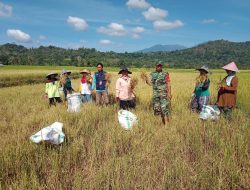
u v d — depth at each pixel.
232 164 5.51
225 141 6.94
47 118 9.45
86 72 13.51
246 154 6.02
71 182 5.23
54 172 5.39
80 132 8.05
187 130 7.96
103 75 12.33
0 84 31.23
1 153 6.13
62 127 7.51
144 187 4.89
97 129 8.44
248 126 8.19
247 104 12.48
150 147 6.52
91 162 5.81
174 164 5.57
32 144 6.64
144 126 8.50
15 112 11.69
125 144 7.05
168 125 8.73
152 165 5.60
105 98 12.38
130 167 5.44
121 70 11.00
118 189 4.83
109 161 5.72
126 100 11.05
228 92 9.43
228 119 9.25
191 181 5.08
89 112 10.27
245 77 38.06
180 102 12.96
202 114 9.26
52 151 6.36
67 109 11.10
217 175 5.21
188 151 6.67
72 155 6.31
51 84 13.20
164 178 5.09
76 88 22.66
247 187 4.86
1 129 8.55
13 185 4.80
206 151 6.62
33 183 4.87
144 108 11.64
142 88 19.44
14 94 19.41
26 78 38.03
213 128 8.08
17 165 5.74
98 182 4.97
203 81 10.74
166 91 9.56
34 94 19.61
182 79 36.97
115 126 8.40
